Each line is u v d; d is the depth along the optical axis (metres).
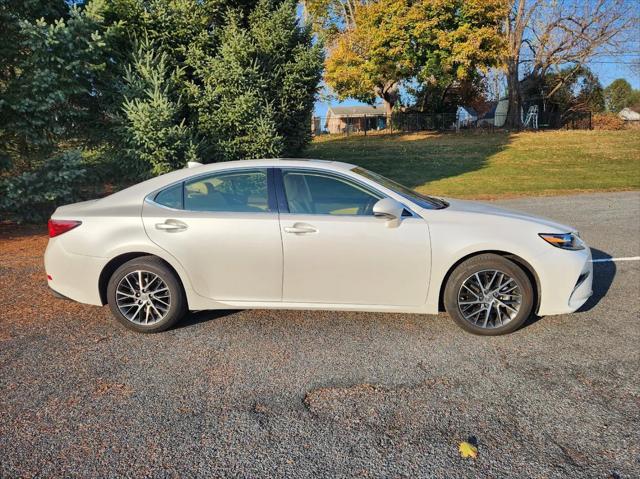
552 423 2.71
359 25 27.98
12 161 8.77
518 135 27.77
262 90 10.59
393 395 3.03
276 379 3.23
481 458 2.43
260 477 2.31
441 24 25.78
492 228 3.83
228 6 11.05
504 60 29.88
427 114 34.62
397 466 2.38
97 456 2.46
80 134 9.84
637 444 2.53
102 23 9.37
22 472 2.34
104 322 4.26
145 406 2.91
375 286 3.87
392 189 4.05
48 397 3.01
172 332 4.03
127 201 4.10
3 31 8.46
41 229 8.93
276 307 4.00
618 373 3.26
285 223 3.86
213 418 2.79
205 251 3.91
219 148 10.31
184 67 10.29
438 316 4.32
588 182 14.80
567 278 3.81
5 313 4.48
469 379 3.21
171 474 2.33
